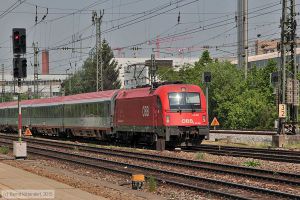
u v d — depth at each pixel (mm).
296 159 49500
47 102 111000
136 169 45688
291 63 78062
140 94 69625
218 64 129750
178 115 63750
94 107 85000
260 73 121938
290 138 70625
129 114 72500
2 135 123188
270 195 30281
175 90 64562
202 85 128500
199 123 64812
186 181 37125
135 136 73688
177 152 61688
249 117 111875
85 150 68312
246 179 37219
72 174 41594
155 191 33000
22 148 55375
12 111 137250
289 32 73625
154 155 55531
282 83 73312
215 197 30391
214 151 62125
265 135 81000
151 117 66312
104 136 83312
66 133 102625
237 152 58344
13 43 51312
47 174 41188
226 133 90438
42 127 113375
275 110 108188
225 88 123188
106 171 44562
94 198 27016
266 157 52156
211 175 39969
